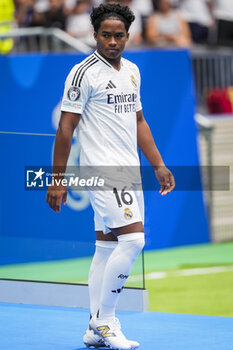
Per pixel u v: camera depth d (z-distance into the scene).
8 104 40.28
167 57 43.62
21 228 22.92
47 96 39.97
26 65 40.19
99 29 15.03
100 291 16.05
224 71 50.66
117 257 15.05
